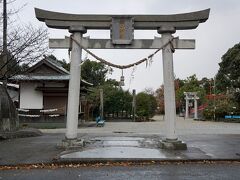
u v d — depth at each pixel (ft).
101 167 34.94
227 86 183.73
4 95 63.00
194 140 55.98
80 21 45.09
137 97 174.09
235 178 29.76
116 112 173.99
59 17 44.83
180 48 45.11
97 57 45.29
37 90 118.52
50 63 118.83
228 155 40.32
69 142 45.24
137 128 102.32
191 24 44.91
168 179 29.32
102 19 45.01
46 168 34.60
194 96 206.39
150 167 34.88
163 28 44.91
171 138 45.32
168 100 45.50
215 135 65.98
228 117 160.25
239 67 161.38
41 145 48.47
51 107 119.03
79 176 30.63
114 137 59.41
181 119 199.41
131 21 44.91
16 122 66.13
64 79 114.21
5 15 62.28
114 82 197.98
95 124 121.19
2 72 65.26
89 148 44.78
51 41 45.14
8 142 52.37
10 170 33.63
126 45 45.11
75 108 45.60
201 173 31.89
